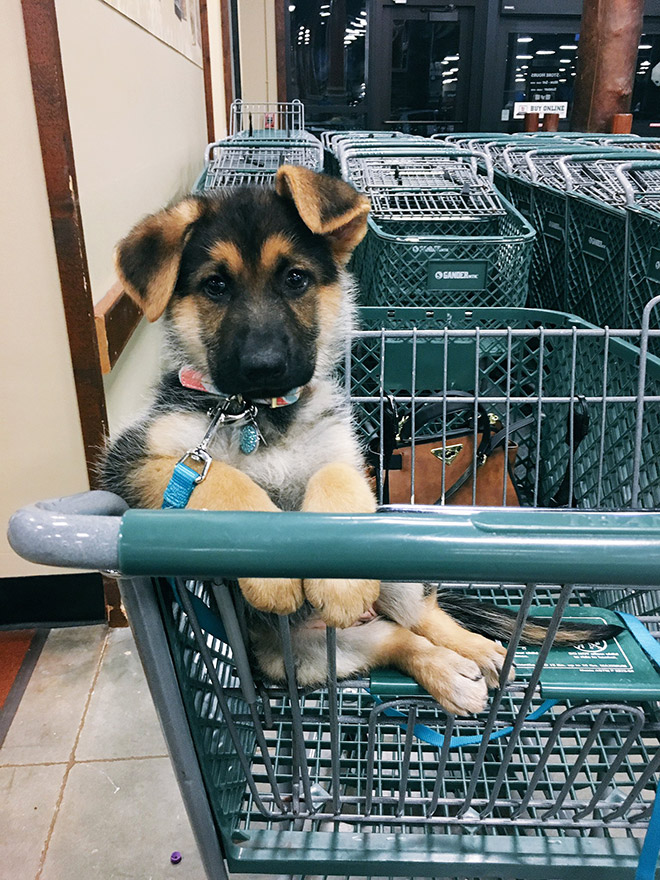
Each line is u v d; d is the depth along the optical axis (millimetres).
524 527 784
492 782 1590
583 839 1342
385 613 1642
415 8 8844
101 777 2195
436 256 3078
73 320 2469
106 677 2596
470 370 2395
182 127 5273
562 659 1238
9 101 2186
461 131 9562
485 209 3586
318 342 1777
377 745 1565
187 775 1186
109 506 977
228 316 1593
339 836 1348
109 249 2844
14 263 2377
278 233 1665
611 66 7371
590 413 2254
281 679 1415
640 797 1481
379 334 1953
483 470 2447
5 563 2742
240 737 1387
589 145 4902
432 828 1588
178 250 1579
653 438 1992
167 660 1072
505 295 3139
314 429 1674
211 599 1409
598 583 786
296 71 9516
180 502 1362
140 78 3629
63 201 2316
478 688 1234
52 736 2348
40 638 2797
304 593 1270
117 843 1995
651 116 9477
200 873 1910
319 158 4719
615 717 1547
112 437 1807
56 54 2158
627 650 1263
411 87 9383
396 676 1304
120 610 2807
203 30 6605
